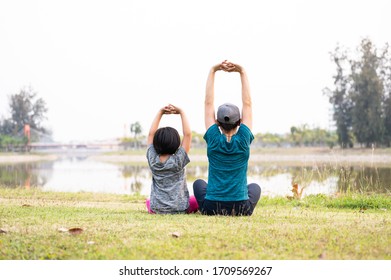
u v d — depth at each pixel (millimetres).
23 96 124500
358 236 5648
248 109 7285
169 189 7520
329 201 11430
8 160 77750
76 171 38250
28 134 108688
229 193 7051
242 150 6977
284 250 5105
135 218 6887
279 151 75375
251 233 5746
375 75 69438
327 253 5012
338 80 72750
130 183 25047
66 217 7047
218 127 7188
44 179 28141
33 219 6801
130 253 4977
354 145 79250
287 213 8141
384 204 10797
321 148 75938
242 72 7449
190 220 6621
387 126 70750
